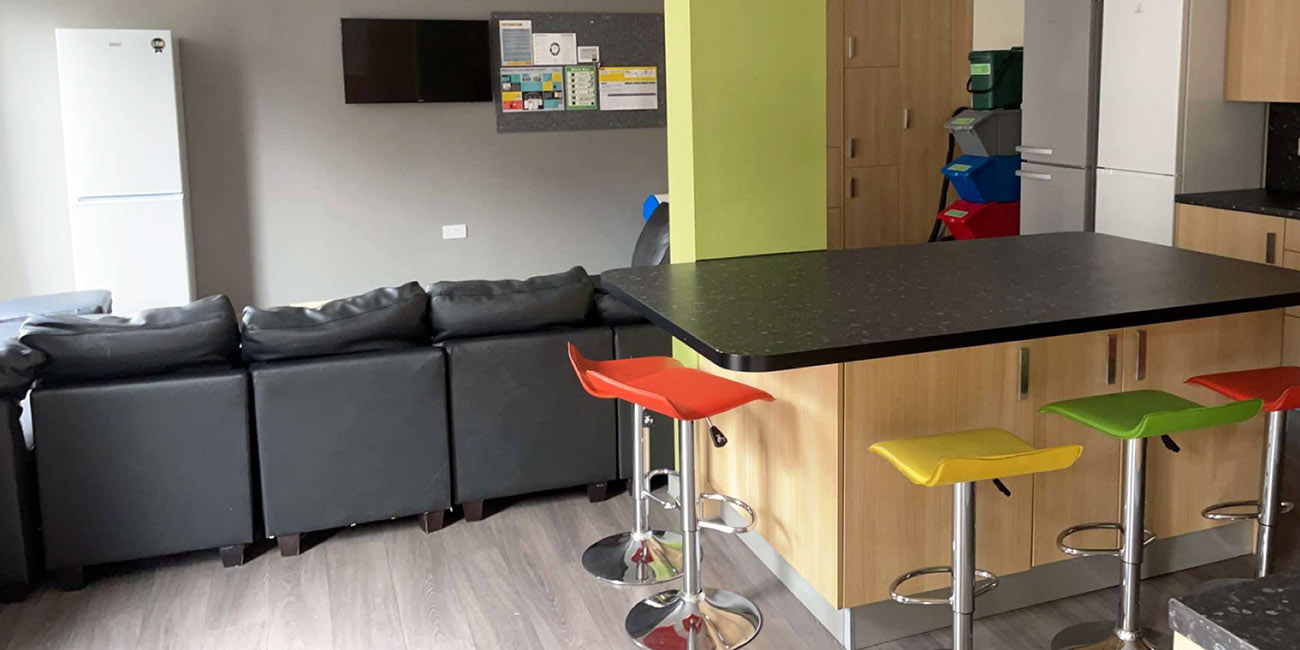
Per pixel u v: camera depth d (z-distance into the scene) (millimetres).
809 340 2668
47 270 7594
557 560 3861
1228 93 5184
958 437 2854
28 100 7387
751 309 3049
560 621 3426
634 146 8734
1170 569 3586
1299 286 3109
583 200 8688
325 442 3896
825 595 3188
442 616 3479
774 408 3400
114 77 7004
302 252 8117
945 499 3176
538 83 8422
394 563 3873
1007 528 3277
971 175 7090
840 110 7832
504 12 8250
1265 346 3514
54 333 3637
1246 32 5051
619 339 4215
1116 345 3295
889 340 2646
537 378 4141
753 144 4020
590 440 4266
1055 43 5879
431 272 8438
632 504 4340
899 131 8023
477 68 8188
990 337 2711
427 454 4031
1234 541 3654
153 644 3350
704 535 4020
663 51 8695
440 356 3984
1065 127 5879
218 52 7715
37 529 3734
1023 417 3217
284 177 7988
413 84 8062
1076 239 4105
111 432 3658
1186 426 2770
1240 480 3574
